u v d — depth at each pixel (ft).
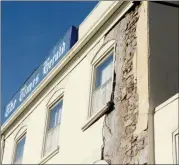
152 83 32.48
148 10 36.01
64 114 44.52
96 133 37.06
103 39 41.78
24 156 50.78
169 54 34.60
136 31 36.83
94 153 36.27
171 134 28.96
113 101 36.24
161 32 35.37
